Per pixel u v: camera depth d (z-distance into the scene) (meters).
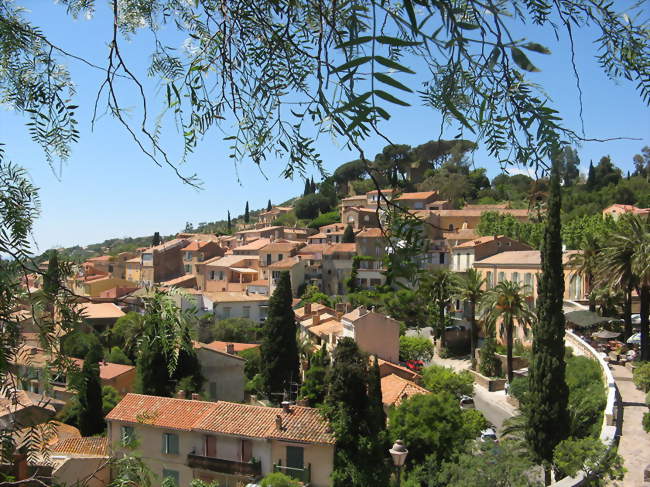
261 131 3.10
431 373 41.84
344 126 1.77
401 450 17.19
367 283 77.75
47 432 4.02
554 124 1.88
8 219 3.72
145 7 3.82
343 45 1.66
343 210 102.44
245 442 28.00
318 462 26.83
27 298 3.77
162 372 37.66
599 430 25.34
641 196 73.75
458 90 1.83
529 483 19.09
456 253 66.81
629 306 42.16
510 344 44.47
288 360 44.38
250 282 87.38
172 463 29.08
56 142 3.85
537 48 1.71
